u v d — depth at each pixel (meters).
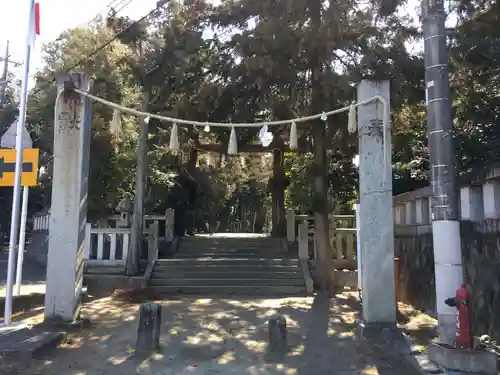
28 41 7.94
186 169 18.45
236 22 11.34
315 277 12.52
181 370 5.82
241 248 15.31
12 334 6.85
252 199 36.62
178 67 11.64
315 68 10.80
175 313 8.95
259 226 38.28
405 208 10.65
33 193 22.33
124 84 13.61
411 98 10.60
